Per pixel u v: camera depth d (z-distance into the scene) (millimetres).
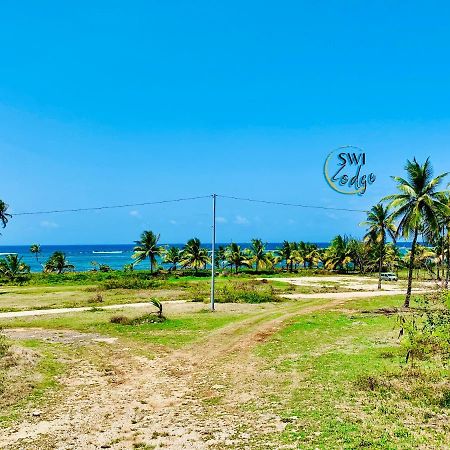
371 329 25672
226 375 16797
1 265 69688
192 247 82312
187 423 11930
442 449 9641
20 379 15805
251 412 12555
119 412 12961
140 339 23875
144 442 10703
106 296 46781
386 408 12305
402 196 34469
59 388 15336
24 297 46156
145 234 79438
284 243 97125
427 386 14016
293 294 48562
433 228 34875
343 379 15336
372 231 57594
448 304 18250
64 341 23266
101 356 20125
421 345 17453
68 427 11781
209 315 32375
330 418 11672
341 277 82062
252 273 88375
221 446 10266
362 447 9773
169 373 17406
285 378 15961
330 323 28266
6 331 26328
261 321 29406
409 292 35000
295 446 10016
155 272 78188
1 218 55688
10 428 11711
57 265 86500
